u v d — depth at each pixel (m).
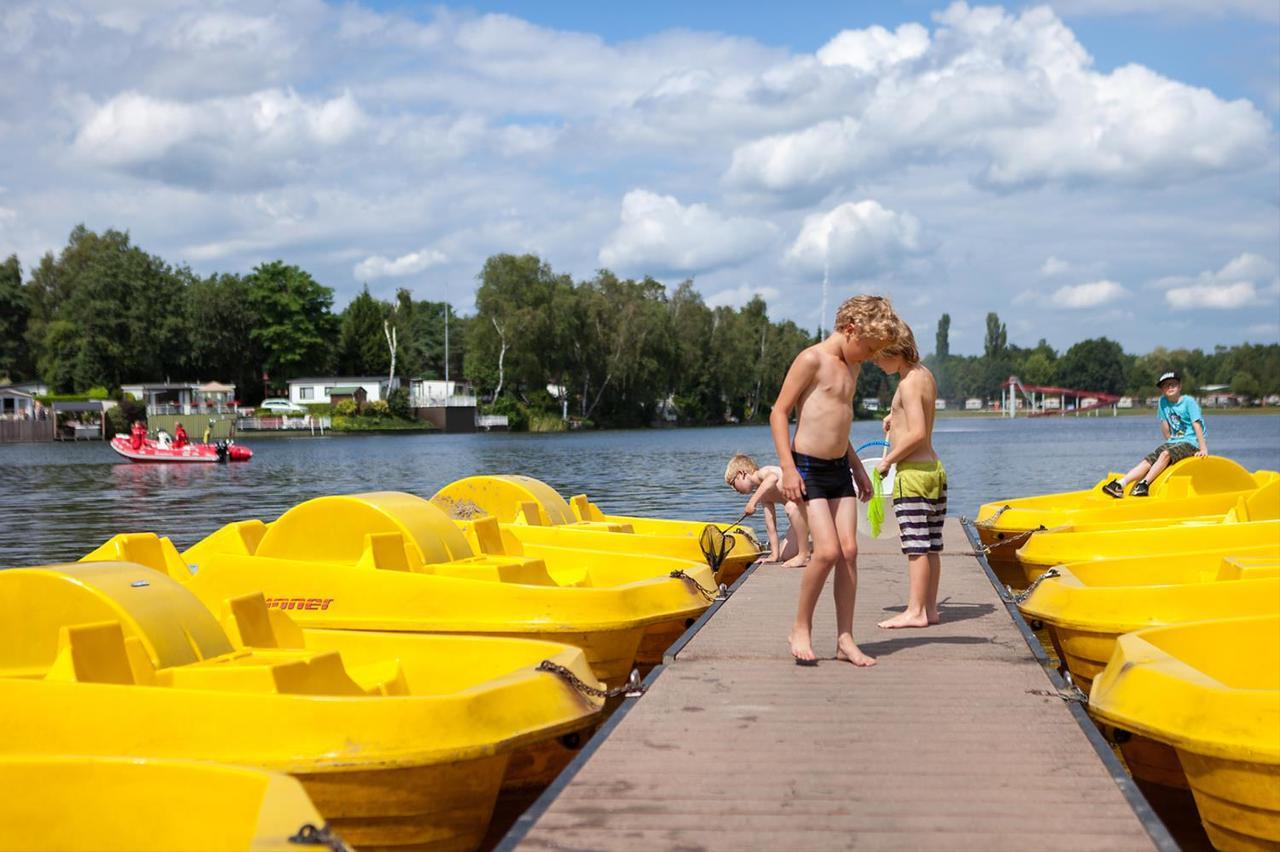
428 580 8.16
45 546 19.12
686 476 34.81
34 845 4.36
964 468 39.44
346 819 5.33
